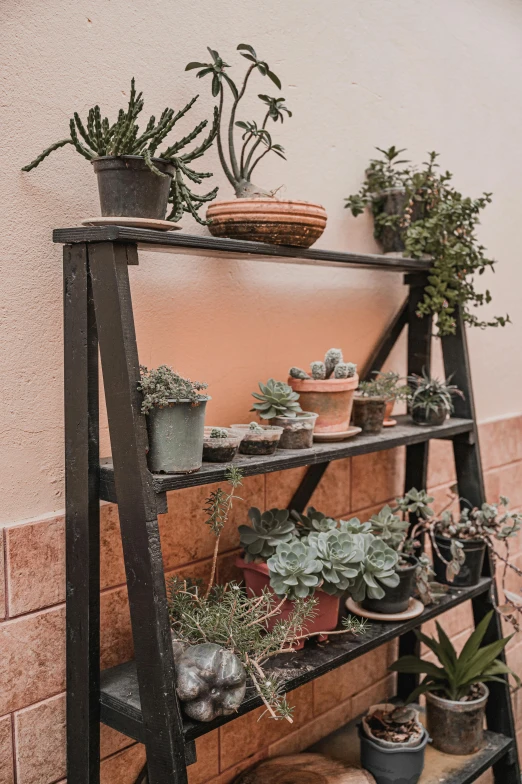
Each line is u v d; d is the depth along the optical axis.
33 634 1.33
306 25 1.76
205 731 1.23
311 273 1.83
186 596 1.41
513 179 2.58
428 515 1.80
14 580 1.29
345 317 1.95
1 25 1.21
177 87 1.49
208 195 1.30
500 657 1.96
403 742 1.71
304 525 1.67
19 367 1.28
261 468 1.36
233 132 1.61
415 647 2.16
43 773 1.36
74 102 1.32
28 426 1.30
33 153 1.27
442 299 1.89
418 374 2.02
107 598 1.45
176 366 1.54
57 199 1.31
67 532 1.32
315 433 1.59
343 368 1.61
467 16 2.29
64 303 1.28
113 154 1.17
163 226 1.20
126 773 1.51
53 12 1.28
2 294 1.25
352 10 1.88
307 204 1.42
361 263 1.65
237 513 1.70
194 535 1.61
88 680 1.31
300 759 1.79
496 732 1.99
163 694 1.18
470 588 1.87
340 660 1.47
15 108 1.24
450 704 1.85
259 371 1.72
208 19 1.54
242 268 1.65
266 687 1.26
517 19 2.53
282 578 1.41
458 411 1.97
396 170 2.01
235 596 1.35
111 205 1.20
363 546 1.52
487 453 2.53
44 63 1.27
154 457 1.21
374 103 1.97
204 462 1.35
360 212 1.89
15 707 1.31
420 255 1.85
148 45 1.43
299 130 1.76
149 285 1.47
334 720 2.00
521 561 2.73
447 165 2.25
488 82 2.41
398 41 2.04
